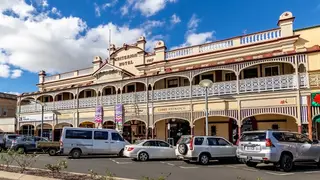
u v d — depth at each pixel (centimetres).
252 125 2467
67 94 3662
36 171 1239
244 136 1519
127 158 2181
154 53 3091
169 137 2859
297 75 2016
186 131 2775
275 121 2367
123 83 2908
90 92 3475
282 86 2070
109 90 3281
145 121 2712
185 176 1252
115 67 3209
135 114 2784
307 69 1988
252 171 1413
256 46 2444
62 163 1170
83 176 1120
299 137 1503
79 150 2225
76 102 3278
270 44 2381
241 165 1681
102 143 2289
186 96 2495
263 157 1394
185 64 2820
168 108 2592
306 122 1952
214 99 2347
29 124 3756
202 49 2759
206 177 1227
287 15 2336
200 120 2697
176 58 2880
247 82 2212
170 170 1448
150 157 1977
